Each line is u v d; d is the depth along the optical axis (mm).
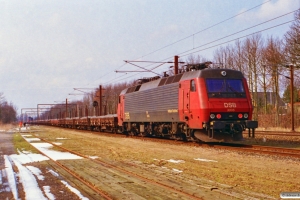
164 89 25312
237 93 20953
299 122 44125
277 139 26422
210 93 20547
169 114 24453
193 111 21188
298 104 54781
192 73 21891
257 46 55125
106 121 42312
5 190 10094
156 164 14523
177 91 23266
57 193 9633
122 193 9352
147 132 30016
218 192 9219
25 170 13672
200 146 21188
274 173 11828
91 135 39062
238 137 20969
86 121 54656
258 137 28656
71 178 11820
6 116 126062
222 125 19797
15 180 11578
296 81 51500
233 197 8664
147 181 10914
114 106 86750
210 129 20719
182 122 23172
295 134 28719
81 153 19438
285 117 47656
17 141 31781
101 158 16938
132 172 12578
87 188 10180
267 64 51062
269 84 53406
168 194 9164
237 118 20797
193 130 22281
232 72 21406
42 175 12531
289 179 10812
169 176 11664
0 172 13312
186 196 8883
